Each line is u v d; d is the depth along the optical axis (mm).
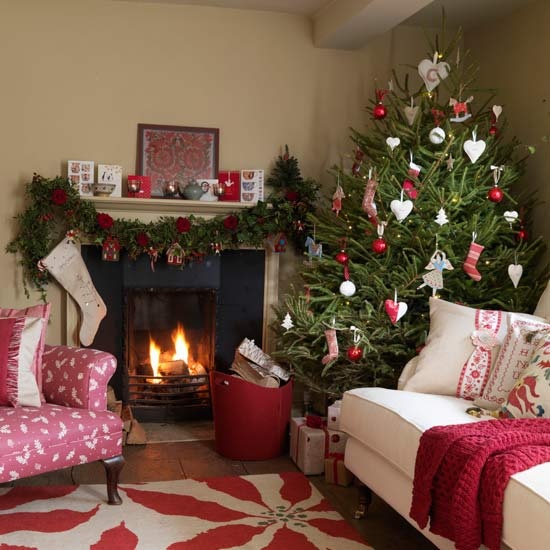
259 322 4352
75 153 4102
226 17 4242
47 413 2797
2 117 4000
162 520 2826
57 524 2750
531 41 3965
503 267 3535
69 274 4035
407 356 3441
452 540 2119
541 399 2434
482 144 3258
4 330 2936
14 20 3979
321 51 4379
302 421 3596
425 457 2258
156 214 4164
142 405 4234
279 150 4359
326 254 3975
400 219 3229
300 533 2748
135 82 4152
